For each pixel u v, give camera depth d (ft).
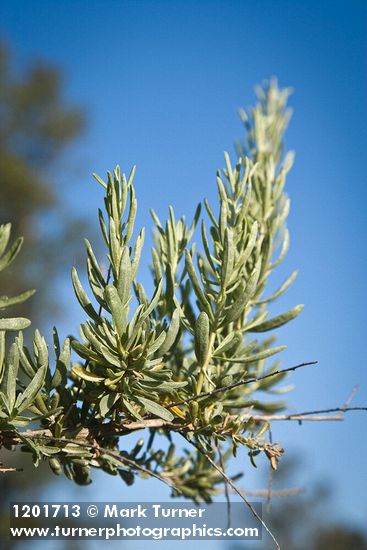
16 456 5.71
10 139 10.46
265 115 1.52
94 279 1.11
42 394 1.09
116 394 1.09
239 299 1.16
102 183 1.12
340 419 1.22
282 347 1.18
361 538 5.32
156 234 1.29
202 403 1.15
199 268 1.21
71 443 1.09
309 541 5.21
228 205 1.24
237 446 1.13
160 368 1.16
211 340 1.17
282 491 1.35
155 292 1.10
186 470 1.32
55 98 11.03
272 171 1.35
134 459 1.25
